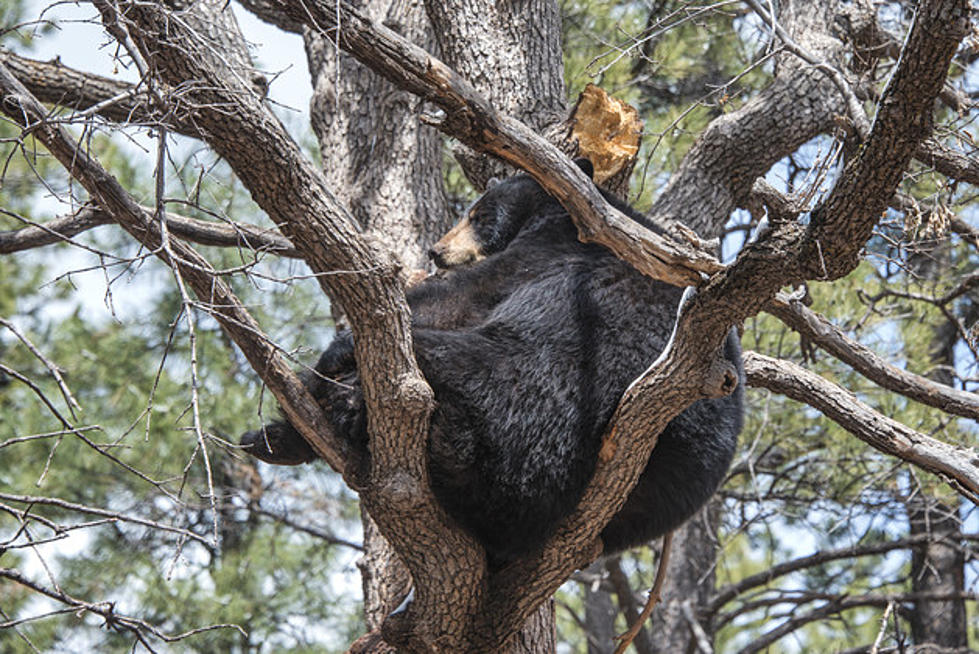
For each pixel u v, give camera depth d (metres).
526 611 7.84
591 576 18.44
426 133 12.58
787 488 17.86
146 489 16.47
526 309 7.75
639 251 6.71
